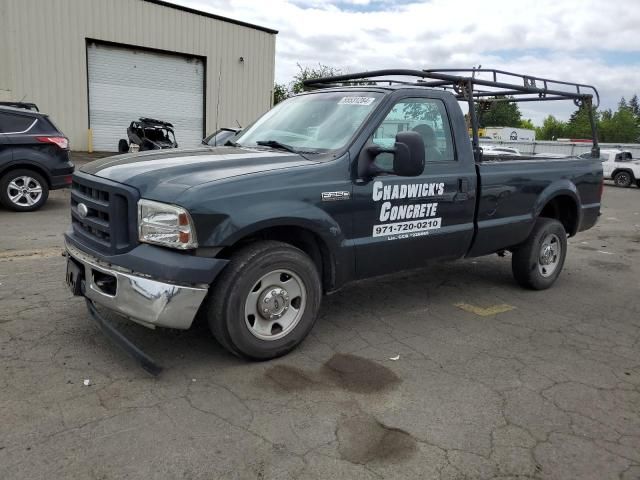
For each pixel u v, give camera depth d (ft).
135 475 8.50
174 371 11.99
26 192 31.58
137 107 70.79
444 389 11.81
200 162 12.38
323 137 14.32
